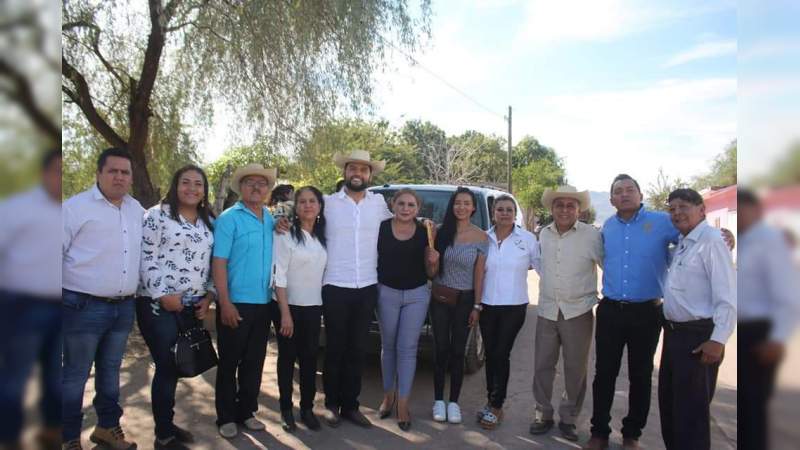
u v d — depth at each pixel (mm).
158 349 3529
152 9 7855
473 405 4652
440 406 4297
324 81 9062
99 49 9023
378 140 24984
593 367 6000
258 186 3875
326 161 10227
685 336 3246
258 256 3832
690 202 3223
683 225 3270
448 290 4215
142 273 3469
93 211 3199
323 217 4164
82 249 3186
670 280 3314
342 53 8664
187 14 8727
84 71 8984
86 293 3211
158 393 3576
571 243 3963
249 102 9414
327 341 4156
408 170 34219
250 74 9078
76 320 3201
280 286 3912
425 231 4242
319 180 11320
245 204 3922
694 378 3232
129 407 4398
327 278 4125
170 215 3541
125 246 3322
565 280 3979
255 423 3990
